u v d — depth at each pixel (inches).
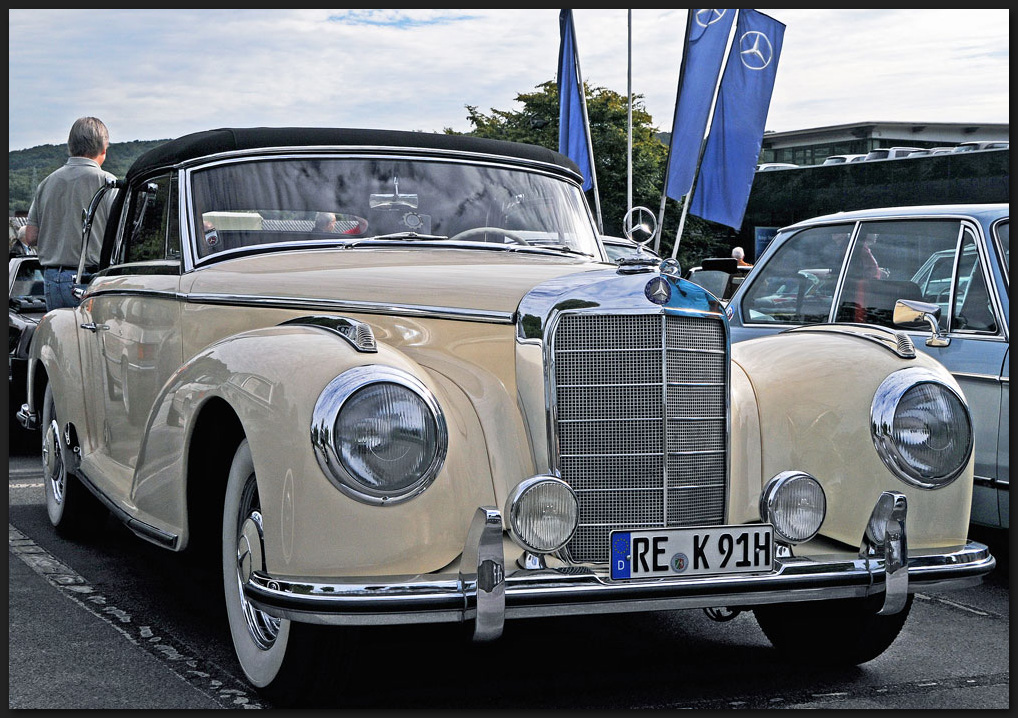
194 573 175.5
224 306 140.0
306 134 160.4
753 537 110.0
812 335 136.6
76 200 255.9
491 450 111.2
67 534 199.9
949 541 120.8
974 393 176.7
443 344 122.9
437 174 164.1
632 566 105.3
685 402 118.2
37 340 210.4
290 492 101.2
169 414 128.3
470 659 135.7
